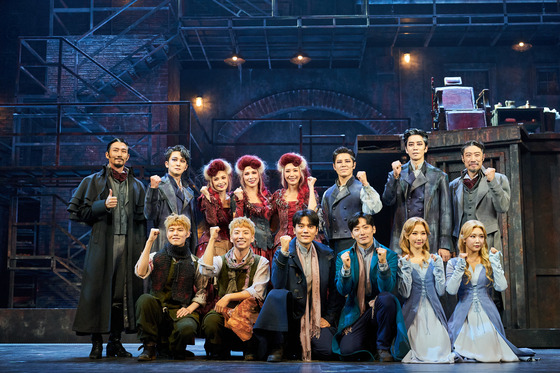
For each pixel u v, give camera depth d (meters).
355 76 13.76
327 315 3.96
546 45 13.57
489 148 5.85
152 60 12.44
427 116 13.52
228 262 3.84
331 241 4.48
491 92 13.46
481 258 3.98
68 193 12.23
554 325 5.78
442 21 12.45
